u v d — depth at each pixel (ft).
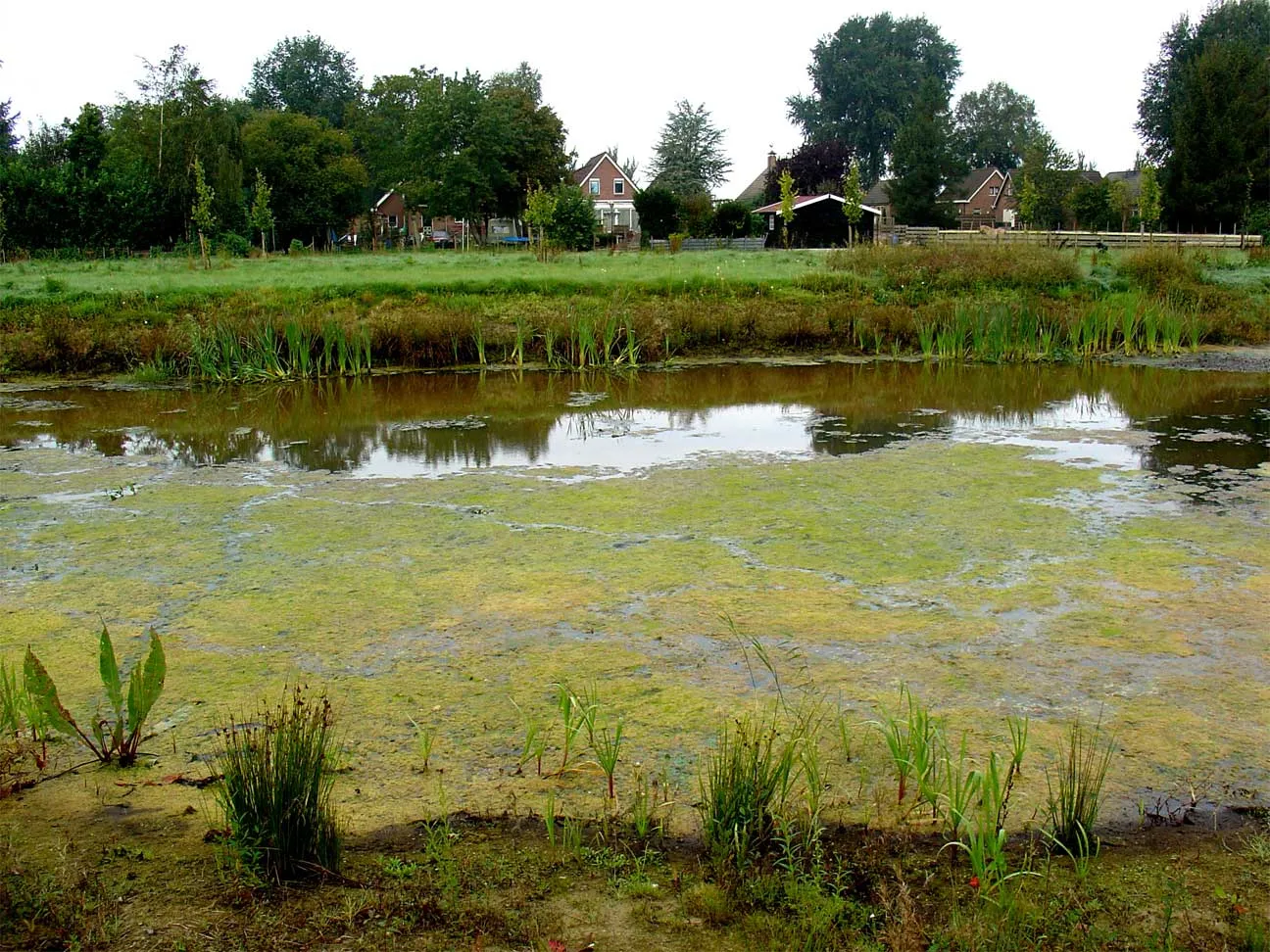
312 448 37.35
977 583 22.61
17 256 124.26
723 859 12.67
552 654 19.12
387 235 211.00
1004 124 294.66
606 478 32.14
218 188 153.48
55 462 34.91
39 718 15.19
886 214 221.25
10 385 52.60
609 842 13.32
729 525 26.99
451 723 16.57
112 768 15.20
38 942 11.10
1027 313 60.80
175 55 156.15
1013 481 31.27
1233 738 15.90
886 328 63.16
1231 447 36.11
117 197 141.08
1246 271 81.87
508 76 258.57
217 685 17.93
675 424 41.55
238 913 11.70
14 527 27.12
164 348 55.42
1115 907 11.94
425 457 35.53
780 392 49.75
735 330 62.69
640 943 11.34
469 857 12.98
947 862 12.88
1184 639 19.54
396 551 25.07
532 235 147.13
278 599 21.93
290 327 55.01
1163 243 96.89
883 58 284.61
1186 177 150.61
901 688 15.99
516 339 59.41
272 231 158.71
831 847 13.15
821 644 19.47
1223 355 61.11
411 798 14.42
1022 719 16.52
